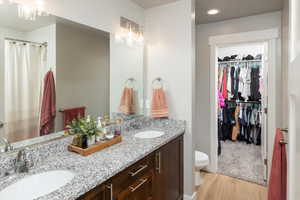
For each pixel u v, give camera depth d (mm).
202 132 3064
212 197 2303
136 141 1720
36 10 1334
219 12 2531
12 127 1248
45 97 1430
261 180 2664
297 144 355
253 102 4098
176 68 2223
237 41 2740
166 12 2262
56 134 1492
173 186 1961
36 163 1261
